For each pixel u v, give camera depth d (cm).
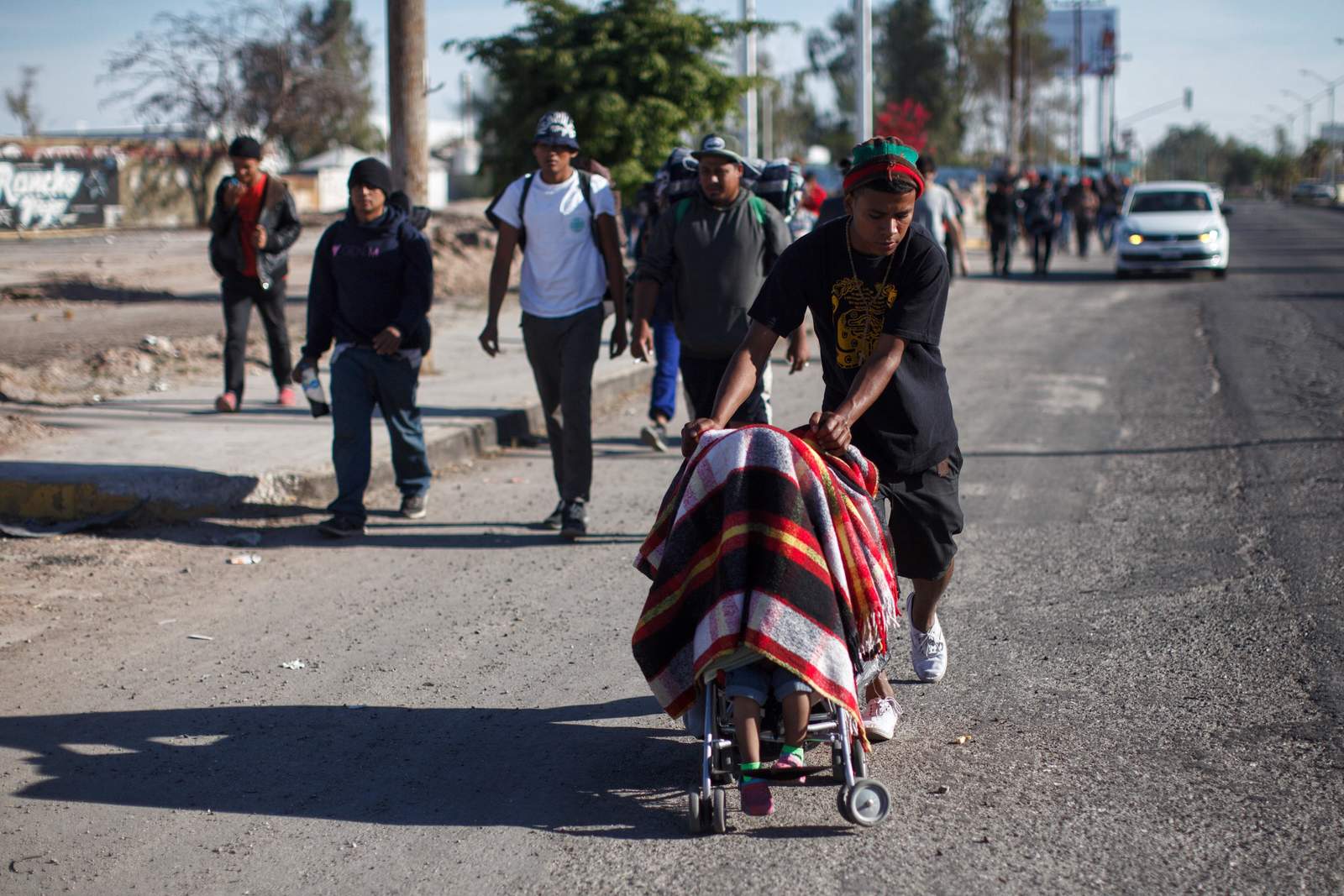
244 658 507
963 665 489
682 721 440
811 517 341
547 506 769
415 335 711
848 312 384
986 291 2191
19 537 679
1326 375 1202
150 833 361
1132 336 1551
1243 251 3262
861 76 1778
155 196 4453
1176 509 727
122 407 980
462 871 336
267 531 705
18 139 4538
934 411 386
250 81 4334
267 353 1293
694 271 619
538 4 1645
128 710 452
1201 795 371
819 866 333
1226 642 505
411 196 1175
